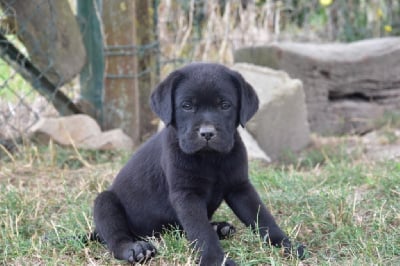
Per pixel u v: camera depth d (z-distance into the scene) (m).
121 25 7.79
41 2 7.21
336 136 8.97
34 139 7.28
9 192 5.79
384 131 8.76
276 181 6.16
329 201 5.40
